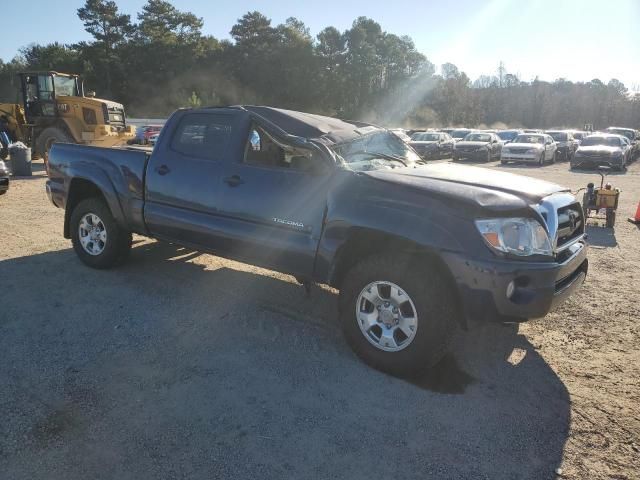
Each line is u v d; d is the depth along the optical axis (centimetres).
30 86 1795
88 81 7944
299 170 428
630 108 9075
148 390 345
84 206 579
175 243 520
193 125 504
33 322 445
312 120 477
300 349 411
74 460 276
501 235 340
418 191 365
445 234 344
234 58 8706
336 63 8994
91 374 363
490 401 344
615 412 334
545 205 367
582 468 281
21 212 909
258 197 443
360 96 9219
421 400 342
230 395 342
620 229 919
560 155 2806
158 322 454
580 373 385
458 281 340
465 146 2638
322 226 404
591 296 548
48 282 545
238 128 470
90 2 7944
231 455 284
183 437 298
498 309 339
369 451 290
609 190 913
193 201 488
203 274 586
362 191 386
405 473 274
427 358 356
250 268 614
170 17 8594
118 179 545
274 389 351
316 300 516
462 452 291
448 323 352
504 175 440
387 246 391
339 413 325
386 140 505
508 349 422
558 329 463
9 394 336
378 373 376
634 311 507
